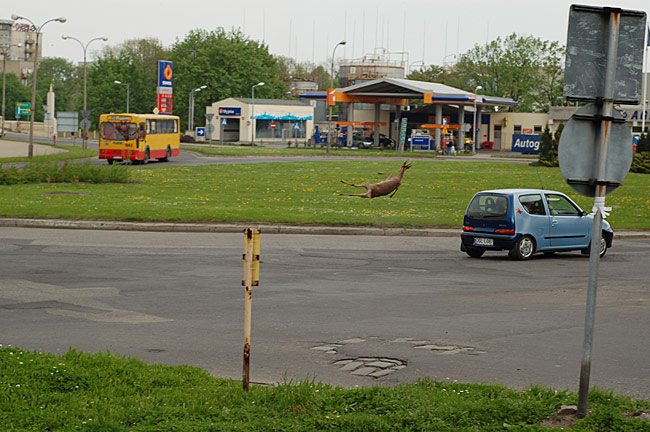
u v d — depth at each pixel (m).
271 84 128.38
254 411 6.34
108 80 125.75
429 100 84.44
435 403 6.54
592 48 6.16
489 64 111.44
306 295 13.29
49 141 88.69
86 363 7.70
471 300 13.07
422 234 23.62
